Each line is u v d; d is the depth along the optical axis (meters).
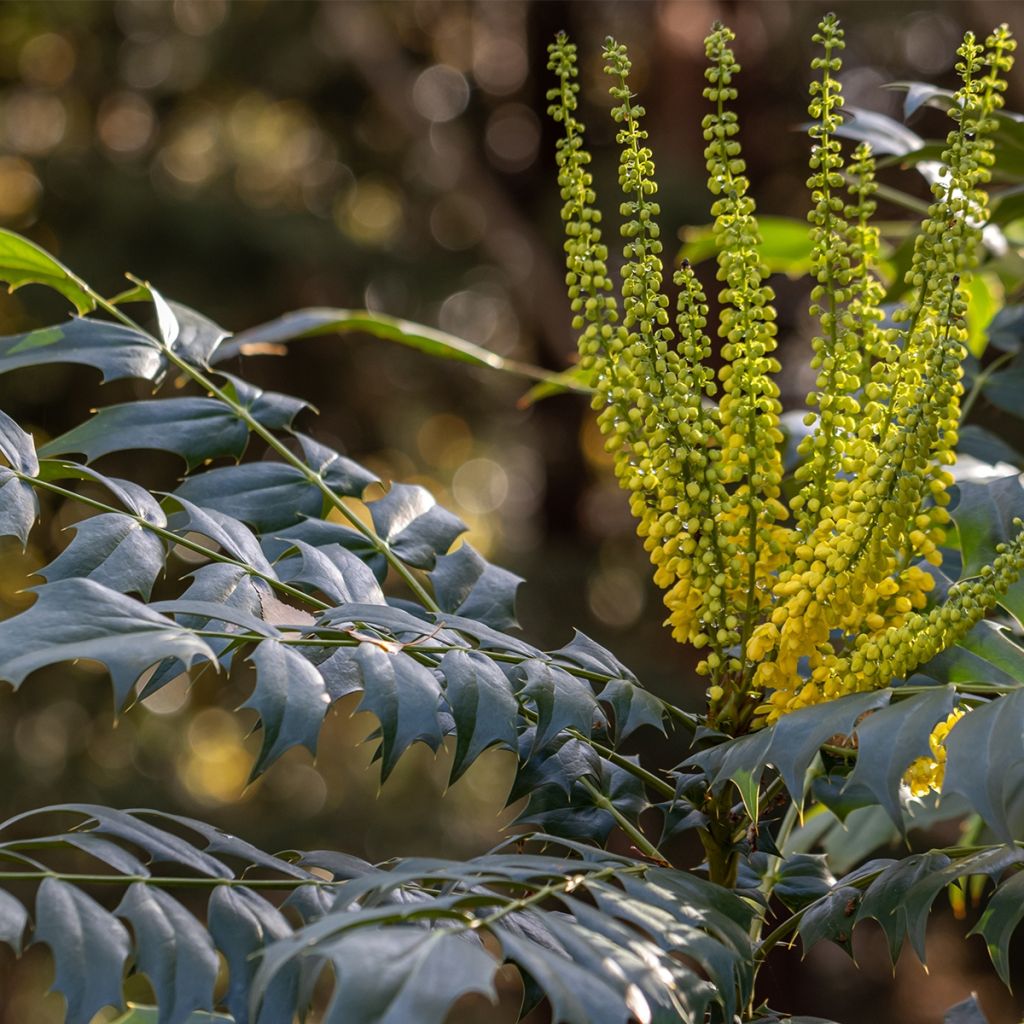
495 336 8.95
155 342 1.70
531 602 7.44
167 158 8.41
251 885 1.46
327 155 8.80
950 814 1.85
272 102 8.56
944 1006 7.02
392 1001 1.31
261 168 8.71
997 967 1.49
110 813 1.46
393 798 7.77
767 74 7.82
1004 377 1.87
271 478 1.68
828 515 1.53
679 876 1.47
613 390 1.53
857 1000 6.89
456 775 1.45
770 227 2.21
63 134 8.47
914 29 7.86
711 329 6.00
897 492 1.49
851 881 1.57
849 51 8.01
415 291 8.03
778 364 1.53
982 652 1.53
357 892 1.39
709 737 1.54
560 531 8.55
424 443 9.16
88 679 7.43
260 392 1.72
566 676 1.49
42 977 7.39
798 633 1.50
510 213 8.12
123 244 7.16
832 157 1.54
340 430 8.15
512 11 8.66
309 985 1.42
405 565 1.66
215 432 1.68
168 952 1.41
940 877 1.51
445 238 8.74
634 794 1.61
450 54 9.02
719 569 1.54
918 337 1.52
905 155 1.83
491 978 1.32
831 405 1.53
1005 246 2.04
